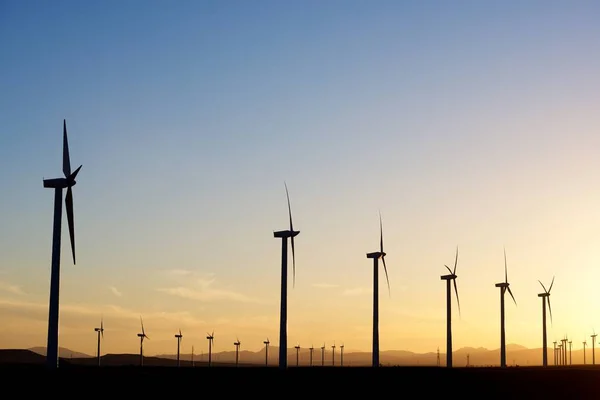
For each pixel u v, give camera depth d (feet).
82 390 287.89
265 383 342.23
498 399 337.72
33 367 347.97
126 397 281.74
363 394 331.16
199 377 343.87
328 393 327.88
